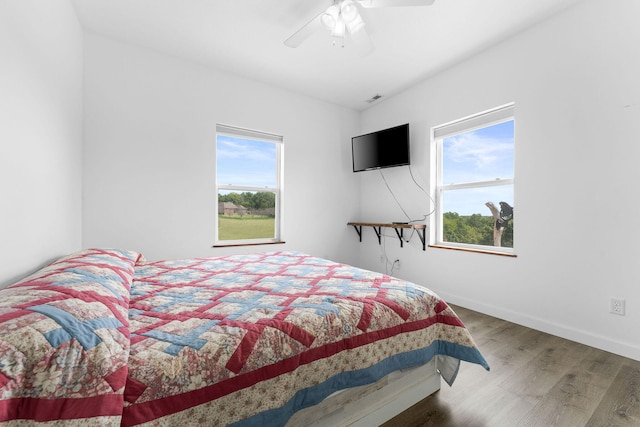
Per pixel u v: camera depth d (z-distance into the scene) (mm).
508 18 2211
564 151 2143
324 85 3369
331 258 3920
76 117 2127
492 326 2373
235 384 856
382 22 2238
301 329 1048
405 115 3490
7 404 552
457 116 2900
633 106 1832
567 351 1938
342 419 1164
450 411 1366
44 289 859
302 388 999
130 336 906
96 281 1070
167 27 2318
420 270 3357
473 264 2795
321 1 2033
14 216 1168
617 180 1899
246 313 1116
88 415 614
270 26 2312
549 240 2232
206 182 2926
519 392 1504
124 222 2510
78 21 2197
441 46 2580
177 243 2768
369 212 4051
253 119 3223
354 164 3900
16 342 605
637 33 1813
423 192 3312
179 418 754
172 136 2734
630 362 1790
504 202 2686
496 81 2562
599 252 1981
